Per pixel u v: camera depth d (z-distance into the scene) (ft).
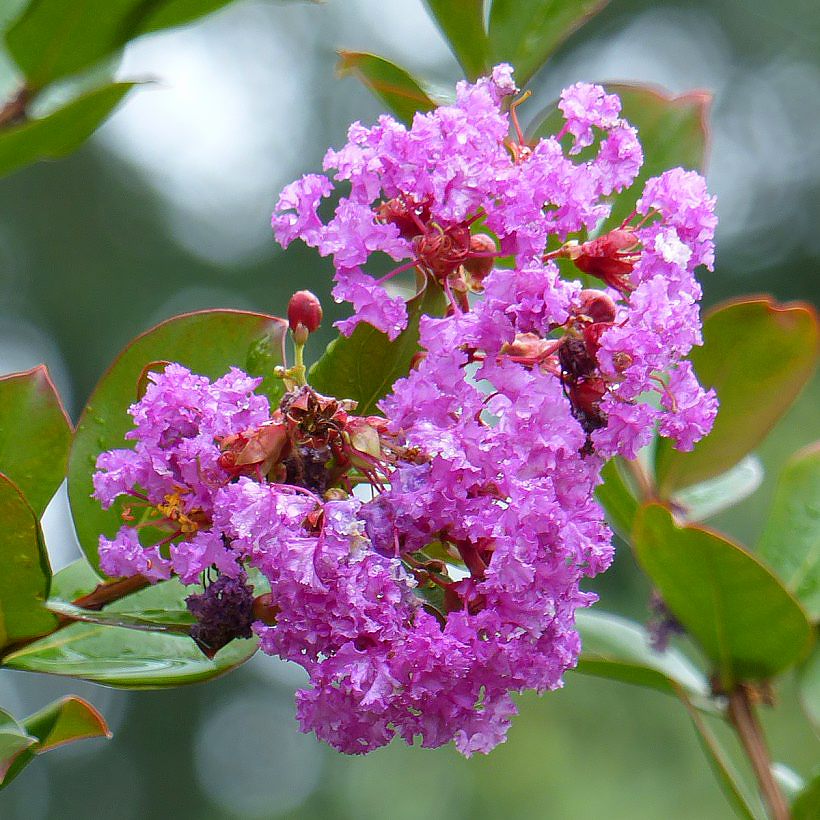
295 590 3.59
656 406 4.02
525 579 3.60
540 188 3.65
